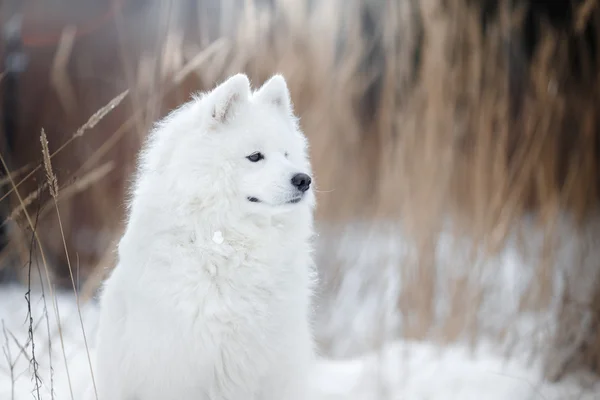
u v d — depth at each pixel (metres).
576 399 4.91
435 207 6.51
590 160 6.72
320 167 7.15
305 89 7.20
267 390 3.81
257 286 3.70
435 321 6.44
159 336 3.50
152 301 3.51
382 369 5.17
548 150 6.69
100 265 5.73
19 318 6.31
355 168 7.57
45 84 9.26
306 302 3.95
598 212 7.25
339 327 6.64
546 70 6.66
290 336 3.76
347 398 4.99
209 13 7.63
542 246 6.43
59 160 8.55
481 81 7.08
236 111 4.01
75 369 4.54
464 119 6.95
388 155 6.84
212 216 3.70
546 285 6.34
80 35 9.52
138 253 3.61
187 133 3.83
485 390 5.12
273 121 4.10
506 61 6.80
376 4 7.84
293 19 7.01
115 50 9.17
